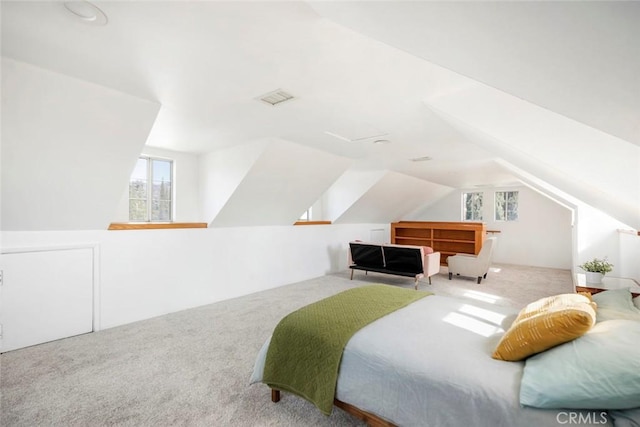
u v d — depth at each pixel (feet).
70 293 9.39
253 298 13.97
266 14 4.27
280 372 5.81
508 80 3.52
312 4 3.57
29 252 8.68
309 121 9.29
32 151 7.29
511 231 23.63
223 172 13.19
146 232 11.18
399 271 16.33
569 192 10.29
